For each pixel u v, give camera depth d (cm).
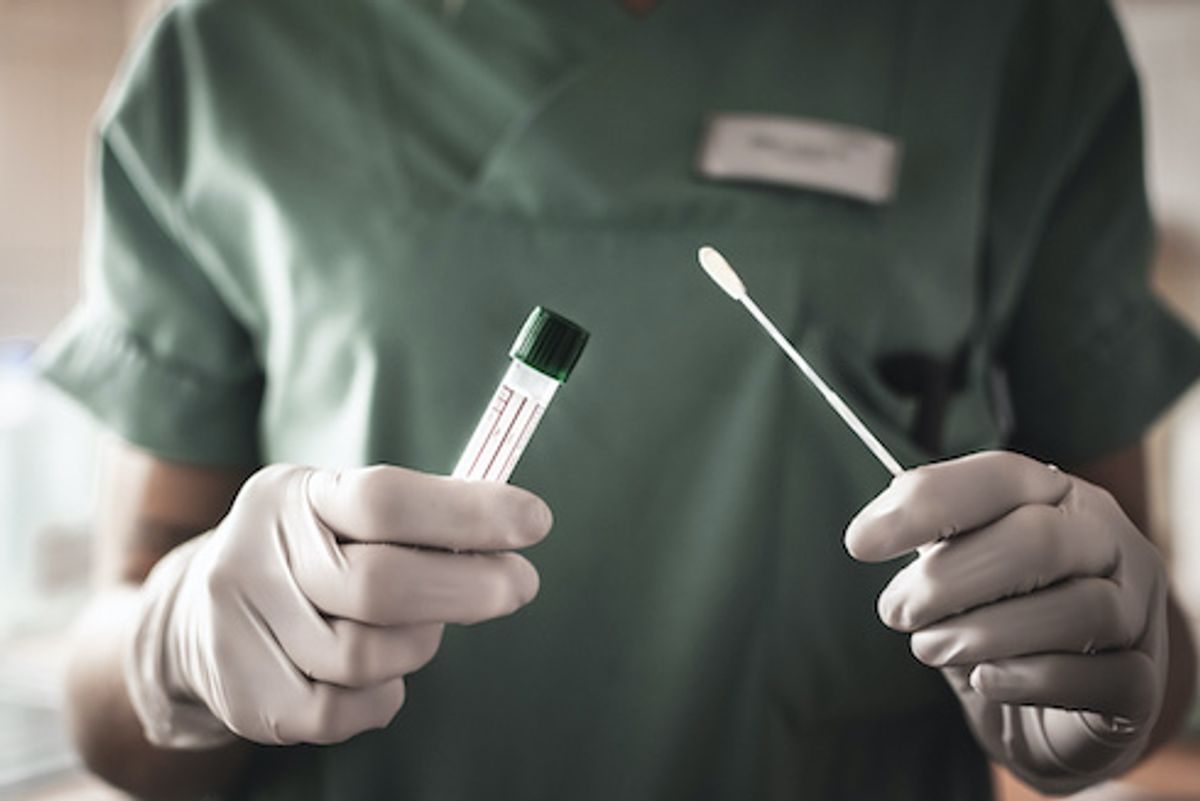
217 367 69
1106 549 50
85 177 179
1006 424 73
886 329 65
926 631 50
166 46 69
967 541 49
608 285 64
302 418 66
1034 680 49
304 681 52
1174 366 71
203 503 70
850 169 64
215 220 67
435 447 64
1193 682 64
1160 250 187
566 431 63
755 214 64
